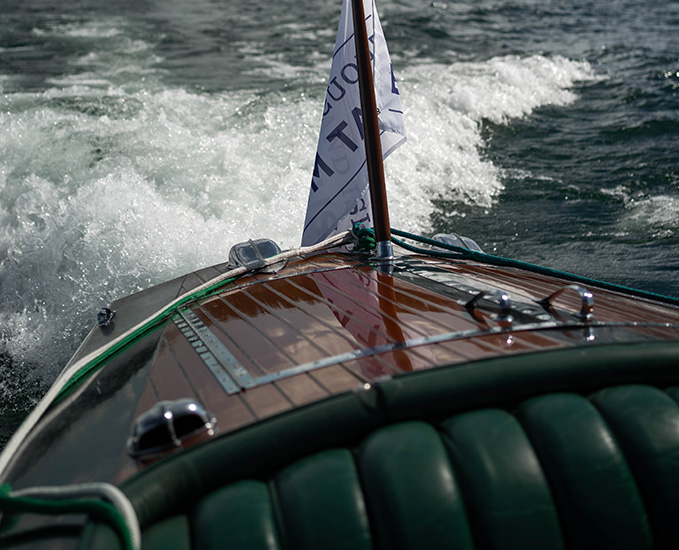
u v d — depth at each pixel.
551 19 16.28
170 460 1.24
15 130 6.16
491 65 10.26
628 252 4.89
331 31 12.83
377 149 2.49
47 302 4.34
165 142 6.20
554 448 1.30
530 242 5.14
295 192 5.61
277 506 1.23
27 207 5.12
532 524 1.23
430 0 17.42
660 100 9.12
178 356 1.81
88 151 5.92
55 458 1.44
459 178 6.44
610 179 6.40
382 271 2.39
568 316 1.80
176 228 4.96
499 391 1.38
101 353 1.90
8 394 3.51
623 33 14.76
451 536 1.20
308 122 6.91
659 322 1.84
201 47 11.05
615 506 1.27
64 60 9.85
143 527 1.21
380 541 1.20
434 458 1.27
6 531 1.23
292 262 2.62
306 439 1.29
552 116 8.51
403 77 9.16
